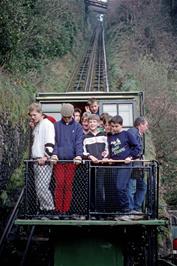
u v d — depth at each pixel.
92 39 58.84
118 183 7.51
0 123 11.95
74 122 7.64
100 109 10.02
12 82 15.54
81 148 7.46
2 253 9.56
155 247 8.13
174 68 38.34
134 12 51.59
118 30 52.09
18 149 14.12
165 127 23.11
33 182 7.48
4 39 16.83
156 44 44.62
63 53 34.00
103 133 7.77
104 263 7.66
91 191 7.51
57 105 10.06
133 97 10.09
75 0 50.53
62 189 7.42
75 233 7.73
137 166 7.57
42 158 7.41
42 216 7.40
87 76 30.14
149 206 7.54
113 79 30.11
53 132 7.51
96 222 7.24
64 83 27.61
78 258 7.65
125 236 7.78
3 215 11.27
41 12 23.64
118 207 7.47
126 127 9.95
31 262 10.01
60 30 32.97
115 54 41.59
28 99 16.09
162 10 49.78
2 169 11.99
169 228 13.07
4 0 16.17
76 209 7.41
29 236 10.33
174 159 22.34
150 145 18.81
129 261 7.91
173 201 20.81
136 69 30.89
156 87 26.70
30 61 22.83
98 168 7.53
